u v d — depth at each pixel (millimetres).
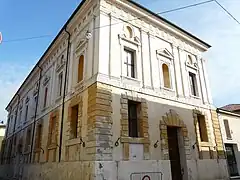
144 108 13523
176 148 15156
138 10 15930
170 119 14781
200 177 14906
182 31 18781
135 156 11984
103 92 11984
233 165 19562
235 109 28172
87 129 11898
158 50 16344
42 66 24141
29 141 23719
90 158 10922
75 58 16094
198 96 18172
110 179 10500
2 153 37875
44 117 20047
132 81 13695
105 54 13023
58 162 14609
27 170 21406
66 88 16375
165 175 12430
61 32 18594
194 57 19750
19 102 33031
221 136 18312
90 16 14977
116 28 14320
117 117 12094
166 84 16328
